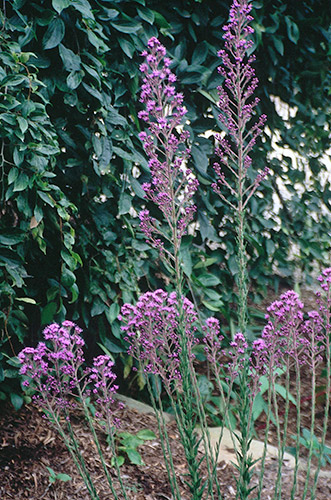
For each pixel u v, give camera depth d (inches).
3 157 82.0
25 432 91.4
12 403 92.1
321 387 120.8
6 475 82.6
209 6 112.8
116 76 100.6
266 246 128.5
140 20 100.3
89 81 93.0
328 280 62.5
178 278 58.4
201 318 115.9
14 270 86.5
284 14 125.2
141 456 92.9
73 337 65.0
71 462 87.7
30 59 89.1
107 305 103.6
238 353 63.5
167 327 64.9
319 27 126.6
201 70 106.4
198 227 121.2
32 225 84.7
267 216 130.6
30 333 100.0
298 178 133.4
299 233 135.9
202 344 112.7
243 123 63.8
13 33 88.6
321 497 88.0
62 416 97.0
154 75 55.7
